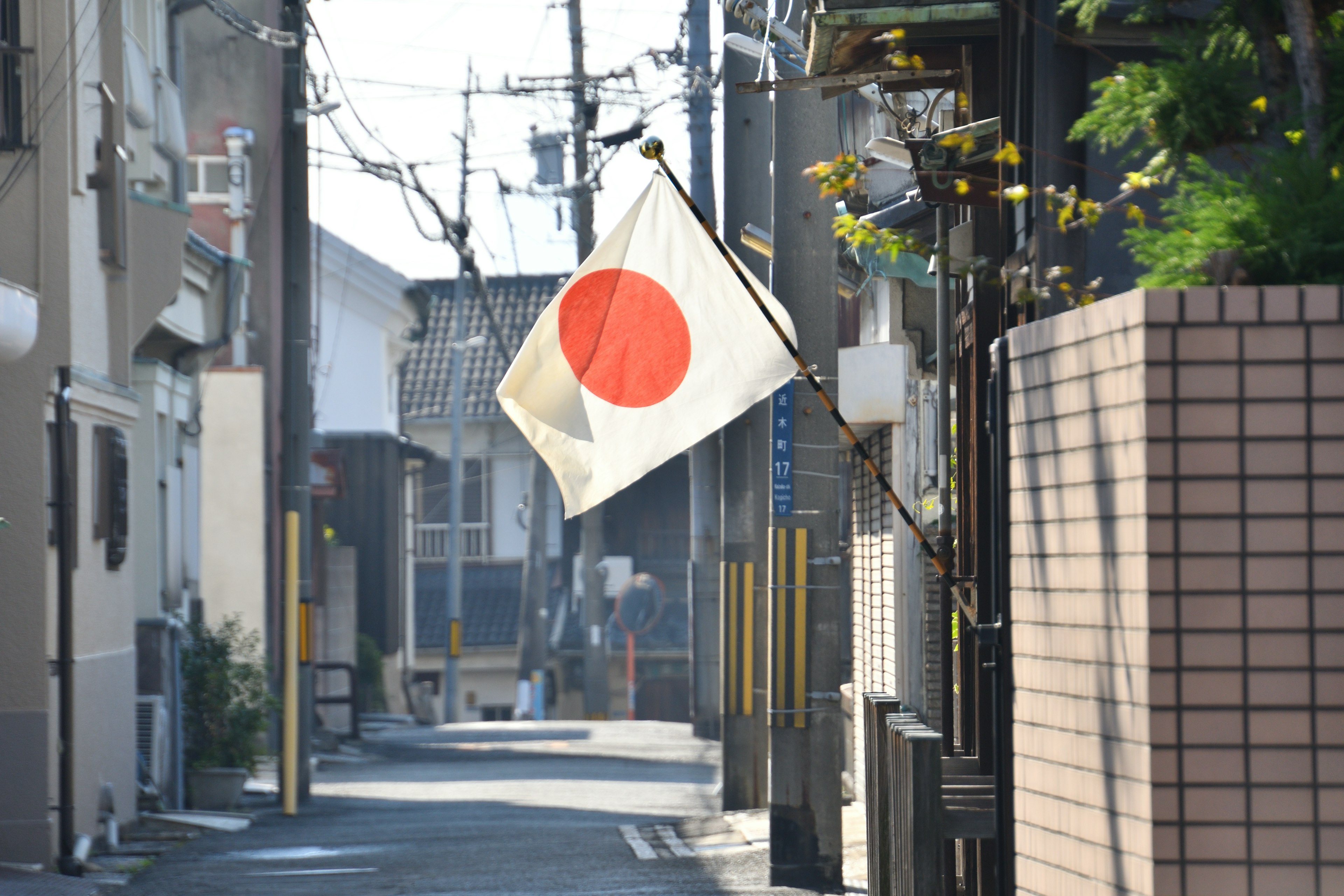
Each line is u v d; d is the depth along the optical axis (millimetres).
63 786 37656
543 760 76125
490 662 135875
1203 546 11016
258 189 82000
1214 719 10938
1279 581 10945
